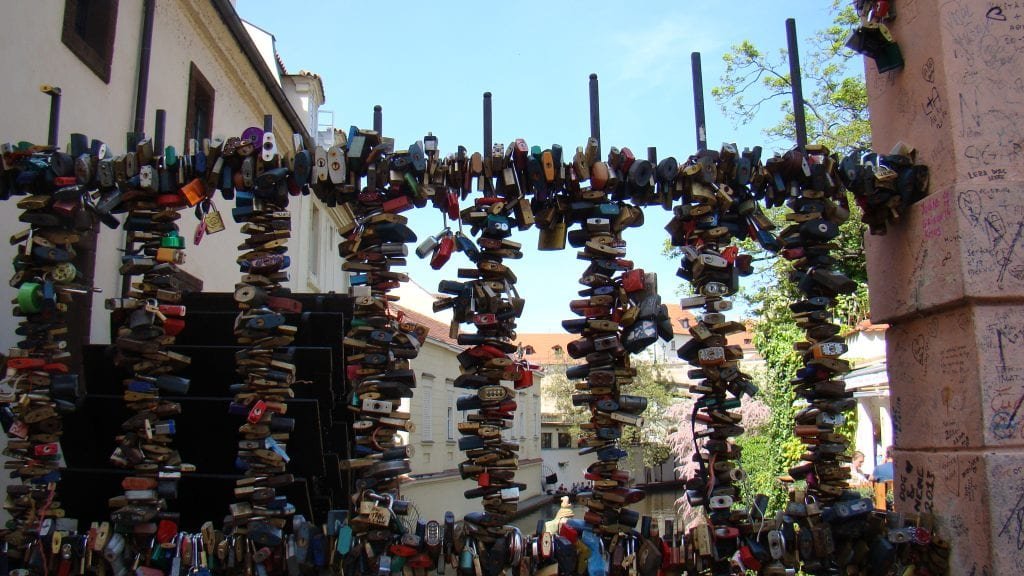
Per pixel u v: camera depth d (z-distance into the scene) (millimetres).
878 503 7371
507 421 3209
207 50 9102
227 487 4020
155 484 3076
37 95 5434
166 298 3209
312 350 4531
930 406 3426
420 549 2996
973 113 3326
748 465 9281
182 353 4660
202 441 4363
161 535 3004
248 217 3258
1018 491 3051
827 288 3422
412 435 14930
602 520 3113
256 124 11242
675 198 3406
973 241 3207
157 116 3410
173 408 3168
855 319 12102
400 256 3203
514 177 3281
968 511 3139
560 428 25828
